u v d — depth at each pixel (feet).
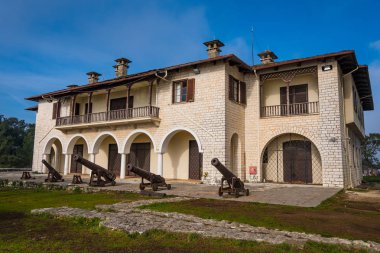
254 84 63.77
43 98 88.74
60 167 91.86
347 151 57.00
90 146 75.56
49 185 51.72
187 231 19.75
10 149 165.48
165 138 63.36
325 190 46.09
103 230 20.71
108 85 71.46
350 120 57.47
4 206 31.58
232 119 59.11
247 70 63.46
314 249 16.49
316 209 29.60
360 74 62.49
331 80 54.19
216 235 18.97
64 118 80.18
